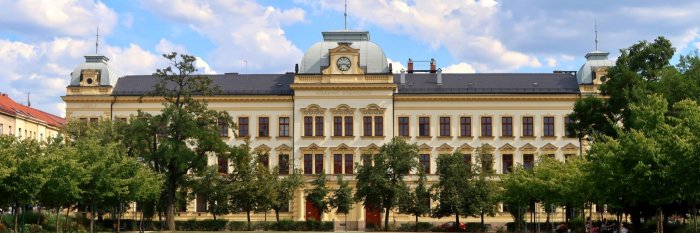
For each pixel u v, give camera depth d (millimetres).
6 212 81750
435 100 110312
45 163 57531
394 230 98625
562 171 73875
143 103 110875
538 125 110250
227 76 115000
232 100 110875
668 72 71875
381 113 109438
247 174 96312
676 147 45000
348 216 107938
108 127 90688
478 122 110438
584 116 80312
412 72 122438
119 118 101625
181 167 87438
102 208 81375
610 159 50719
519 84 112312
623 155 49312
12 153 55656
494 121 110500
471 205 94375
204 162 89938
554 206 81875
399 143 96625
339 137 109438
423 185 97000
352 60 109562
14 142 60188
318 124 110125
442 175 96062
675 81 70812
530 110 110562
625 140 49594
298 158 109750
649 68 77750
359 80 109500
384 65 110375
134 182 71938
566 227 75188
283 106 111000
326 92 109938
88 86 111188
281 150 110125
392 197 95312
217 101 110938
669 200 47844
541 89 111062
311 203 103312
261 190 95375
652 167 47719
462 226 99938
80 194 67375
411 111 110188
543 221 106375
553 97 110000
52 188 60062
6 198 56344
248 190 95438
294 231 96000
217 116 91562
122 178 72062
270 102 111000
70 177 61438
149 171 78312
